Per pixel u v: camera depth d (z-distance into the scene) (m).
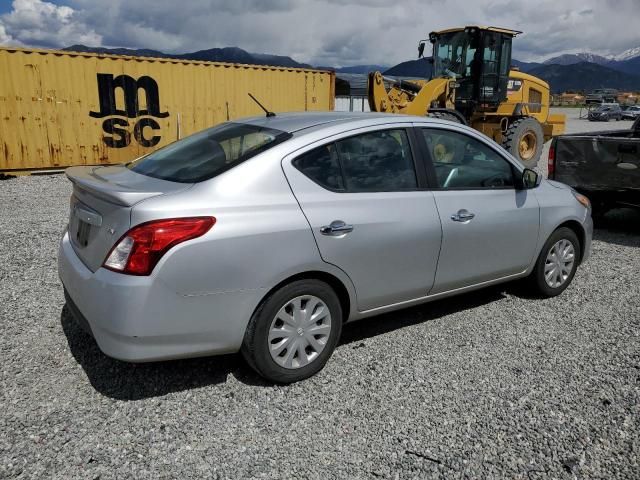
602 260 6.10
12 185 10.87
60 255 3.45
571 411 3.07
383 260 3.55
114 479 2.48
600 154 7.05
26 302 4.42
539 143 13.79
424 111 11.61
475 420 2.98
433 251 3.80
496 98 13.16
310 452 2.70
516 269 4.49
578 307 4.65
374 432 2.86
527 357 3.72
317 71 16.36
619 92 79.12
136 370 3.42
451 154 4.05
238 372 3.44
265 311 3.11
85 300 2.96
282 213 3.12
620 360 3.69
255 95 15.31
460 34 12.70
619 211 8.91
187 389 3.23
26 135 12.17
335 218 3.30
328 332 3.41
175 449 2.70
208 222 2.89
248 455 2.66
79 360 3.52
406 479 2.52
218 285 2.93
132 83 13.28
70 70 12.45
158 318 2.82
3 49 11.64
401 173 3.73
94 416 2.94
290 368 3.28
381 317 4.38
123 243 2.82
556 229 4.72
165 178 3.27
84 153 12.98
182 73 13.95
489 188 4.21
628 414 3.04
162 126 13.93
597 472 2.58
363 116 3.85
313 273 3.30
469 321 4.32
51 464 2.55
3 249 5.87
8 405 3.00
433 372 3.50
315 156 3.36
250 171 3.13
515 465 2.62
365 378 3.42
